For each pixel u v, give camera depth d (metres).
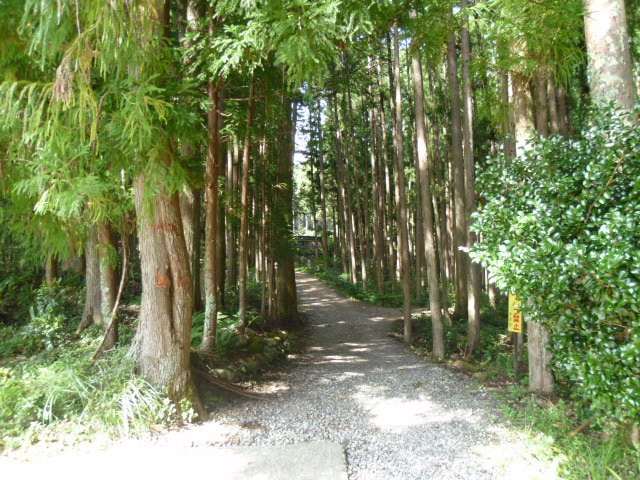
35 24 2.48
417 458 3.78
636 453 2.84
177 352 4.74
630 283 1.99
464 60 9.05
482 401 5.53
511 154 7.30
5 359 6.02
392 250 20.03
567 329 2.51
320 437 4.38
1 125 2.88
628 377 2.15
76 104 2.72
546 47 4.44
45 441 3.80
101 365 4.90
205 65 5.46
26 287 8.82
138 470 3.41
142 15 2.68
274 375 7.08
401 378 6.90
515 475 3.32
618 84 3.16
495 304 14.30
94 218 3.66
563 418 4.08
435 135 15.41
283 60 3.31
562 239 2.47
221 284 10.77
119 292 5.84
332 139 23.16
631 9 6.07
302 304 17.12
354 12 3.19
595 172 2.40
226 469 3.46
